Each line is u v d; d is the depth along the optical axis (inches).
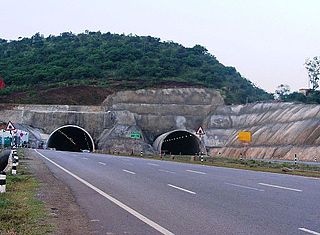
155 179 852.6
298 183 797.2
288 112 2632.9
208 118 3316.9
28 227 392.8
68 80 4370.1
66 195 624.1
